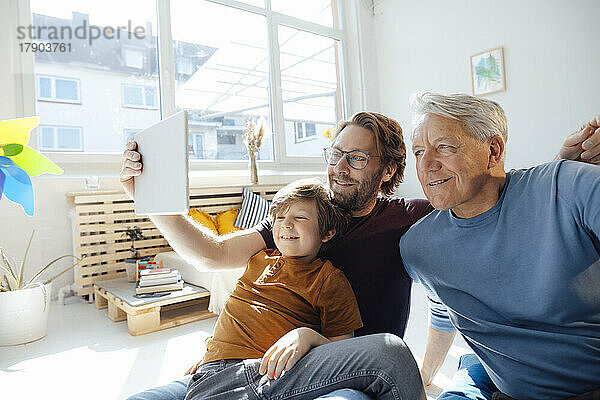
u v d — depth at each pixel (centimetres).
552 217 79
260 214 297
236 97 379
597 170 77
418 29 421
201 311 216
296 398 82
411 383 79
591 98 308
